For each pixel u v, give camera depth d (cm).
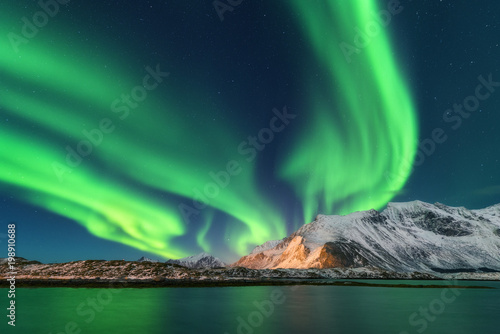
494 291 12025
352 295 8362
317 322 4088
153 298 6725
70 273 12531
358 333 3441
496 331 3700
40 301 5931
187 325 3791
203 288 9975
